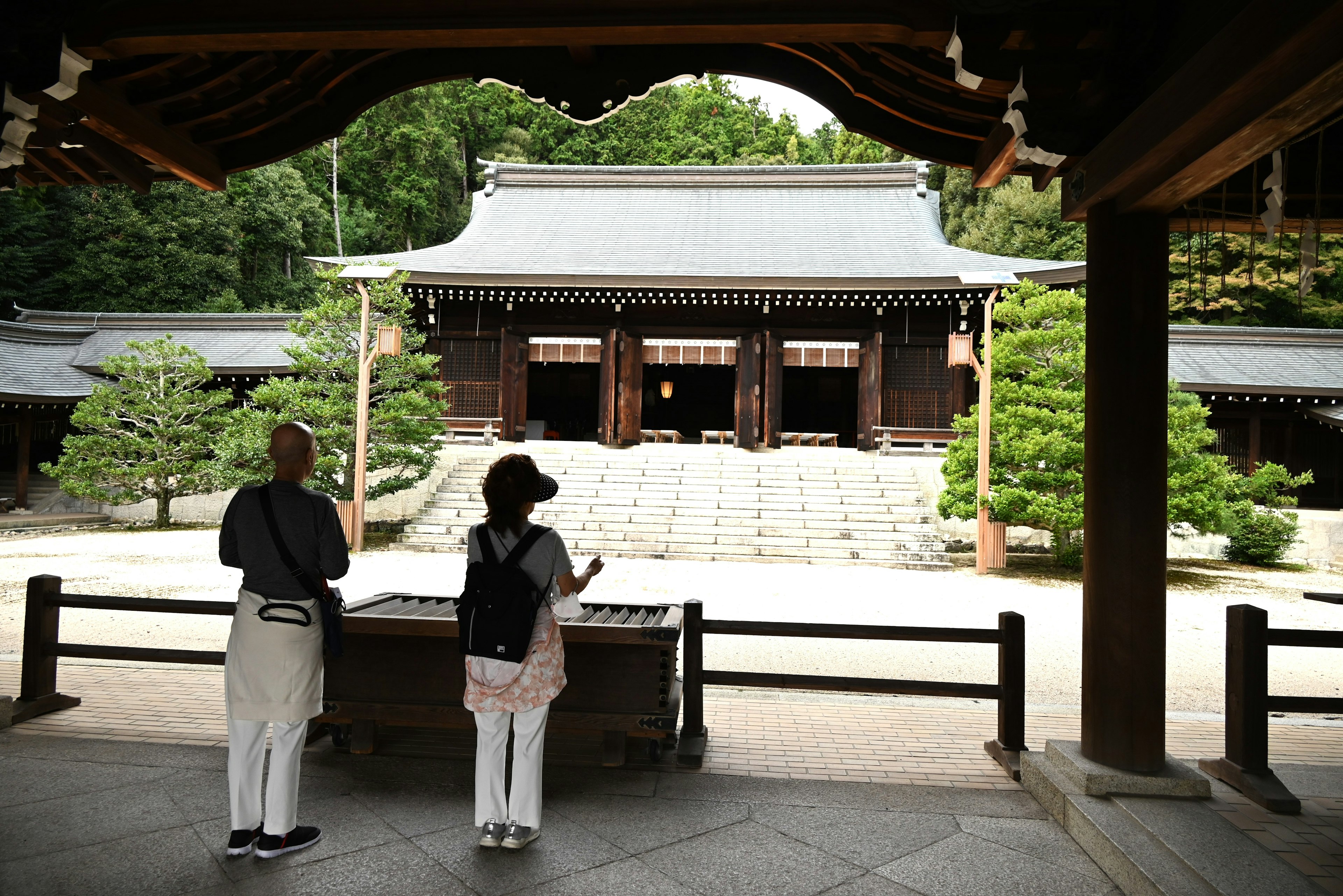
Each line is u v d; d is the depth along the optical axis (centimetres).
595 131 5450
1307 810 341
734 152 5562
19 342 2391
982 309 2095
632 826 338
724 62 421
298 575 302
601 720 396
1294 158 418
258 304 3947
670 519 1650
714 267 2339
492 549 308
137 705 504
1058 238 3588
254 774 303
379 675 404
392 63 433
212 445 1925
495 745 312
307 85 434
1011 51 331
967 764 431
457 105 5394
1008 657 426
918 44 338
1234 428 2069
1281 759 457
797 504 1719
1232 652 383
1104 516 365
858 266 2306
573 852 312
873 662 720
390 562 1367
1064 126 345
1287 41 220
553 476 1862
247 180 3903
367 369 1584
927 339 2134
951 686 429
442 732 446
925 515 1672
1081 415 1342
